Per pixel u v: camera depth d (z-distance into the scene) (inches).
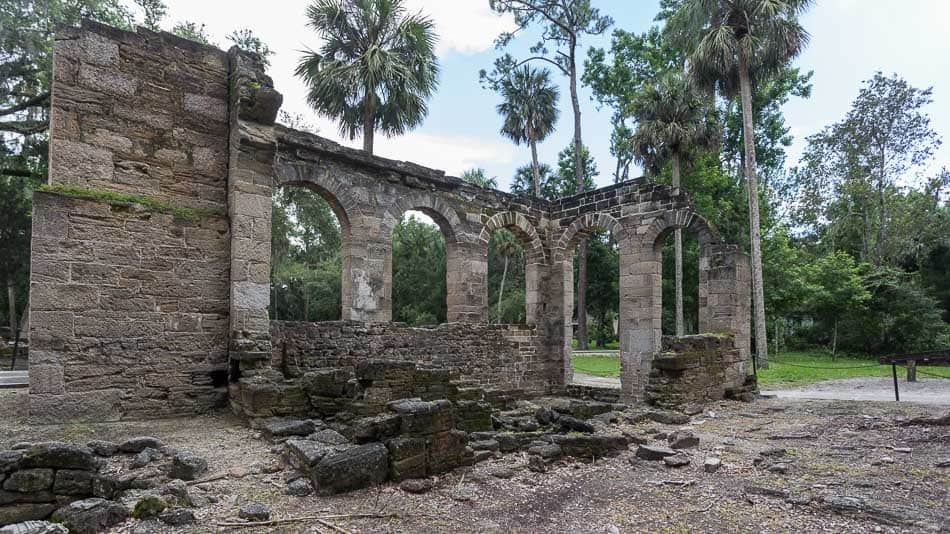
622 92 1346.0
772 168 1401.3
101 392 306.7
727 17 826.2
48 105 700.0
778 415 414.9
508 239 1492.4
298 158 450.0
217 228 357.1
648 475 245.6
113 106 335.0
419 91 903.7
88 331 305.4
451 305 572.7
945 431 327.3
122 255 319.6
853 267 1178.0
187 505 178.7
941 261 1255.5
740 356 518.6
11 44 655.1
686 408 426.6
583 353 1216.8
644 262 568.1
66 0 690.2
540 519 185.5
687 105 1013.2
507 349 591.2
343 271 489.7
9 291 1058.7
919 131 1301.7
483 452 259.9
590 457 275.3
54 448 174.7
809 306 1168.8
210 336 347.9
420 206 534.6
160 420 314.5
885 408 410.9
